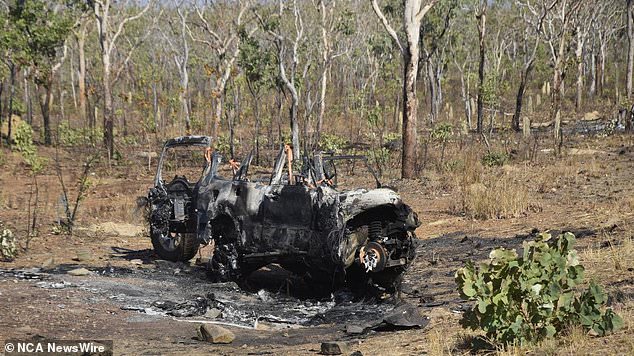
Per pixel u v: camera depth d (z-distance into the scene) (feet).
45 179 97.71
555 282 22.76
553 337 22.68
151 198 46.24
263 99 170.60
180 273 42.04
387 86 192.54
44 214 63.67
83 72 185.88
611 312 22.52
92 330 28.30
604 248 38.37
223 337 27.22
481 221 55.16
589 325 22.59
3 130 150.41
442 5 155.02
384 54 207.21
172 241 45.37
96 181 94.79
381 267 33.60
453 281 37.22
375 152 101.81
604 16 234.79
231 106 126.62
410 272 40.60
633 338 21.45
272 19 119.03
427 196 71.97
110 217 62.64
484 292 22.75
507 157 93.61
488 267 22.98
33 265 42.68
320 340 27.73
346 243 34.42
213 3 158.40
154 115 160.76
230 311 33.01
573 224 48.26
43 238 51.62
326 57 150.30
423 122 198.49
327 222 34.37
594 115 169.07
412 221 34.83
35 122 200.95
